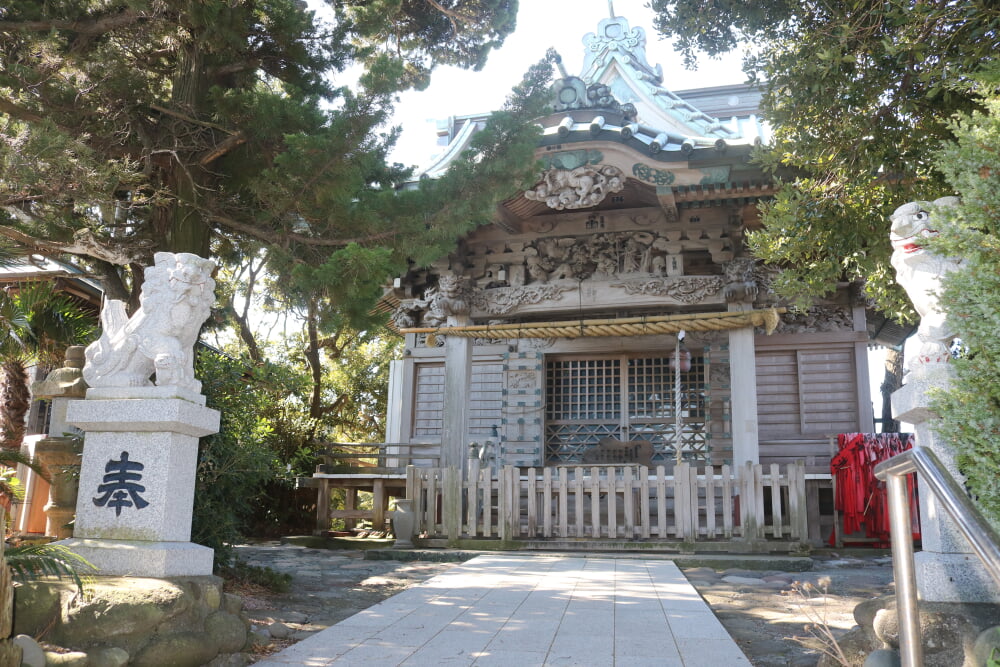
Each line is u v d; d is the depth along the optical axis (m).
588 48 18.97
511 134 9.32
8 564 4.38
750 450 12.92
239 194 10.23
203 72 9.88
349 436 27.06
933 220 3.60
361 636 5.77
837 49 6.84
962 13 6.09
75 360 8.37
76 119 8.88
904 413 4.71
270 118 8.61
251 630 5.89
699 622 6.21
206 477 7.67
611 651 5.30
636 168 13.39
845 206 7.58
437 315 15.59
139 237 9.87
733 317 13.21
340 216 8.95
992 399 3.48
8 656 3.83
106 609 4.50
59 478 7.65
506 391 16.14
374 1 10.08
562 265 15.39
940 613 4.12
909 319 7.64
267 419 16.52
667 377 15.74
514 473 12.13
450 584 8.15
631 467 11.76
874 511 12.25
